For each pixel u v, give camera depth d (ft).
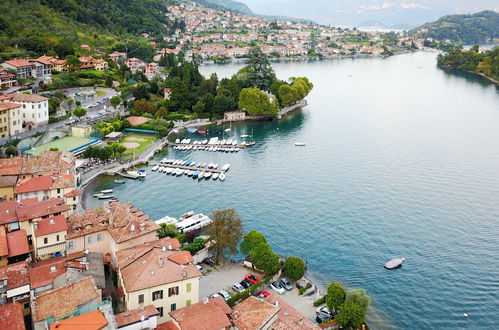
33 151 580.71
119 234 322.14
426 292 345.92
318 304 317.83
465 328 308.40
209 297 313.94
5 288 247.50
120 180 559.79
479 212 482.69
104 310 233.35
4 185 412.36
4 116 593.83
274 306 268.62
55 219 321.52
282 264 363.15
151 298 271.69
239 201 506.48
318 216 468.34
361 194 527.40
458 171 609.83
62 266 277.64
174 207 487.61
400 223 455.22
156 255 291.17
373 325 309.01
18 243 301.43
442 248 408.87
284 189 542.57
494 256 395.96
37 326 223.71
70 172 482.69
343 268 376.27
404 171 608.60
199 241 372.79
